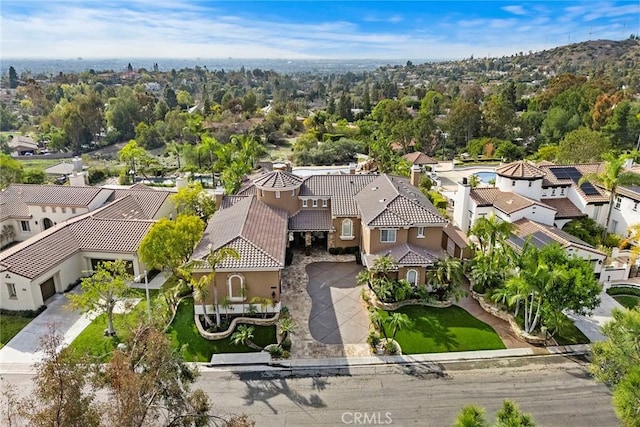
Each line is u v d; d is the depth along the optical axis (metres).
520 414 16.17
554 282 27.45
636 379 16.72
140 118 127.75
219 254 29.39
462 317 32.22
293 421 23.12
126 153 77.69
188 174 77.44
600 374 20.09
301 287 36.47
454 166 83.12
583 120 93.19
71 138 114.25
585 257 36.12
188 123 99.50
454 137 103.81
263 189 41.78
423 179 61.38
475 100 156.38
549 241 36.84
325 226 41.47
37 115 152.25
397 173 64.62
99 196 49.09
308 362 27.70
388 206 37.16
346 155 92.56
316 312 32.97
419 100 163.62
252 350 28.75
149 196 48.56
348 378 26.38
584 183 46.72
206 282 29.16
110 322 30.03
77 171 67.50
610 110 87.06
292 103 159.75
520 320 31.34
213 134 109.81
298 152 93.31
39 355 28.27
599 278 36.94
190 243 33.69
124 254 37.62
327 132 112.31
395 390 25.41
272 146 111.12
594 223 44.34
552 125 94.25
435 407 24.11
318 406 24.19
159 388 16.47
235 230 33.88
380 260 33.53
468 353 28.53
